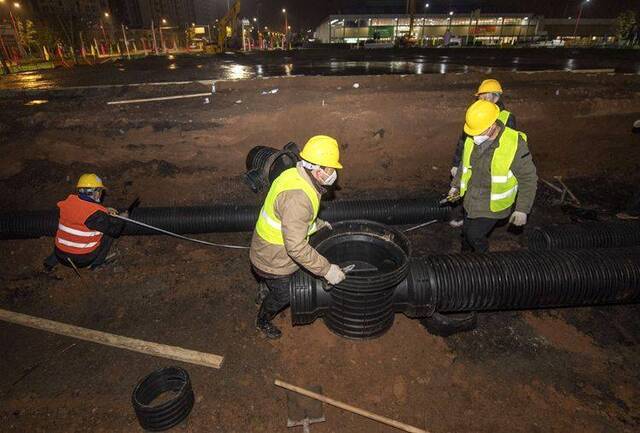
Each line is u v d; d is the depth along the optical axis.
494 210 3.00
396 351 2.87
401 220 4.73
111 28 56.78
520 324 3.14
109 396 2.61
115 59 21.55
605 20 48.84
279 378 2.70
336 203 4.72
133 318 3.32
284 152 2.55
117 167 5.95
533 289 2.83
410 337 3.00
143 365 2.84
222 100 7.14
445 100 6.79
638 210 4.70
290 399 2.49
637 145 6.43
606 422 2.35
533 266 2.88
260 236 2.37
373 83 8.16
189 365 2.83
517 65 11.81
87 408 2.53
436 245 4.36
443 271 2.82
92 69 13.70
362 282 2.42
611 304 3.29
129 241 4.48
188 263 4.07
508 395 2.53
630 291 2.90
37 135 5.96
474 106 2.74
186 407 2.42
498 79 8.45
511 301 2.87
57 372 2.80
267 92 7.53
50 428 2.41
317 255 2.13
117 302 3.52
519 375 2.68
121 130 6.09
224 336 3.09
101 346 3.02
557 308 3.30
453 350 2.88
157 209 4.62
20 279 3.86
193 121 6.25
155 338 3.10
